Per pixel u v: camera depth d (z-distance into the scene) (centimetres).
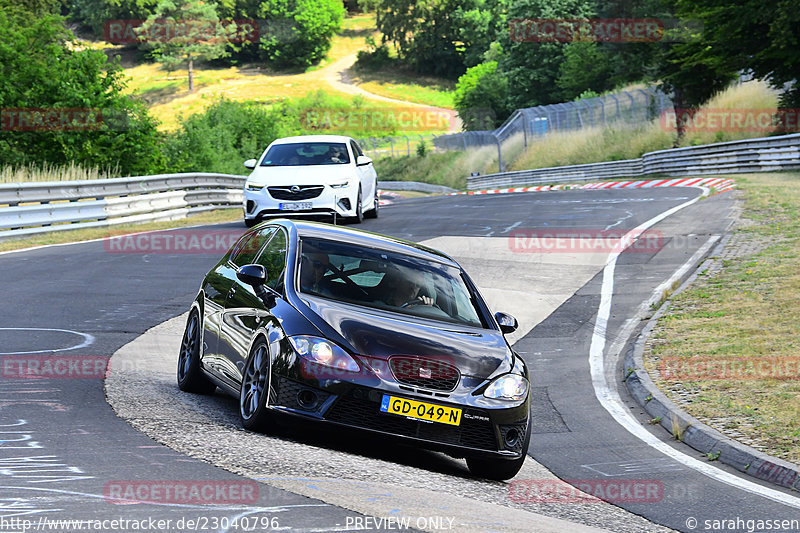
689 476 1622
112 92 8225
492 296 3438
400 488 1211
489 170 15675
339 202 4512
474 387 1468
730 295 3125
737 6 7912
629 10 14712
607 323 3056
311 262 1628
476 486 1399
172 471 1142
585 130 13500
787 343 2458
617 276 3738
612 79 16150
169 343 2327
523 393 1520
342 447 1499
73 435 1320
